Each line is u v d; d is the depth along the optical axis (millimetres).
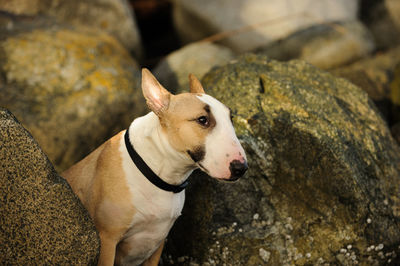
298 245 3016
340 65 6297
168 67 5766
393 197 3176
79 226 2234
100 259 2555
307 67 3676
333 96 3400
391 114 4859
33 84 4512
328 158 2979
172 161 2469
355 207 2953
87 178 2689
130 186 2527
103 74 4793
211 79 3588
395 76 4836
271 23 6766
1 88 4395
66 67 4703
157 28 7586
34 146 2195
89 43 5094
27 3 5500
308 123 3070
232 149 2275
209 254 3041
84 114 4477
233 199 3053
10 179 2102
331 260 2992
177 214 2723
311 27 6609
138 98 4871
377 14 7375
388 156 3332
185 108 2375
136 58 6586
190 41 7371
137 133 2555
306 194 3043
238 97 3256
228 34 6664
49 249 2139
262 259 3002
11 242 2053
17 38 4797
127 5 6508
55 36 4988
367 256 2992
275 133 3080
